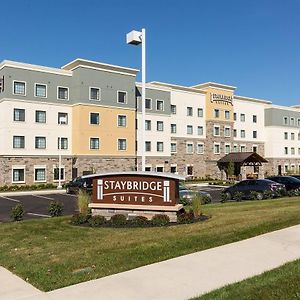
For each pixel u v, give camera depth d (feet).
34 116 138.31
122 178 45.44
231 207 59.06
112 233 37.88
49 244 33.88
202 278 24.07
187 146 190.60
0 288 23.21
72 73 147.95
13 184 132.57
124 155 155.02
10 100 133.18
